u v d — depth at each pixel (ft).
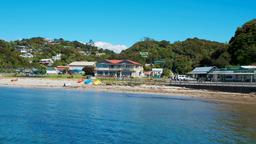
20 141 98.02
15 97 232.94
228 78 363.97
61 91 299.99
